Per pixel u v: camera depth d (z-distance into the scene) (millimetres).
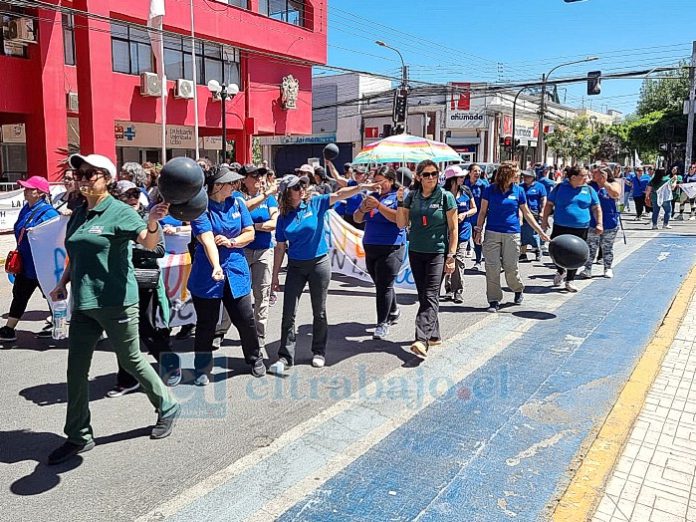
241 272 5004
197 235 4684
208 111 23062
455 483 3504
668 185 16500
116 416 4422
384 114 41062
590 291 8578
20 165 22406
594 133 45906
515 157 41844
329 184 10742
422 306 5668
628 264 10750
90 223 3592
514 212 7438
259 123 25016
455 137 39000
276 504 3295
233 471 3643
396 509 3242
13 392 4922
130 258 3760
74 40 19594
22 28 16781
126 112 20234
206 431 4168
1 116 19250
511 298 8312
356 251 8953
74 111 19578
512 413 4449
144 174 6363
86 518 3158
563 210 8438
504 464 3719
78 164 3582
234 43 23109
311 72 27297
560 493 3391
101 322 3682
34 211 6125
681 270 10031
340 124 43438
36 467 3686
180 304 6203
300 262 5273
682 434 4098
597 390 4883
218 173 4844
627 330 6562
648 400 4656
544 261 11367
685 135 42656
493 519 3152
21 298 6273
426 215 5527
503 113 39375
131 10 19406
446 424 4273
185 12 21156
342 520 3146
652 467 3670
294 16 26094
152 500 3330
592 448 3865
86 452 3852
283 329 5398
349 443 3998
